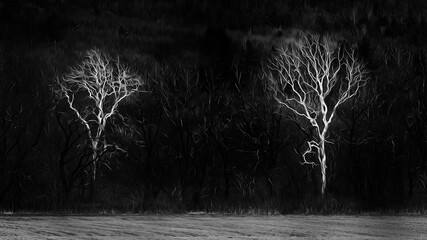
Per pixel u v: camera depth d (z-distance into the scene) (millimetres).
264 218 30797
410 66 62375
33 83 55469
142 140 51344
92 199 44438
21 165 46281
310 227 24766
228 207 39688
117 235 21016
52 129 51219
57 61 66875
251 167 50938
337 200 41125
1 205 42594
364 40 71438
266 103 53500
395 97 54250
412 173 47969
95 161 45812
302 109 53375
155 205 39781
